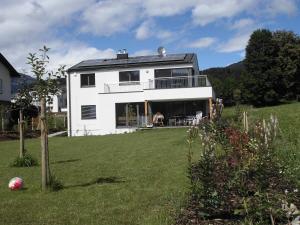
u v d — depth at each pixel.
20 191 9.32
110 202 8.09
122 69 37.09
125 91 36.41
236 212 6.07
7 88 39.78
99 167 12.70
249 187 6.23
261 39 56.06
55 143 22.27
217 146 8.43
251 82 56.06
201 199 6.66
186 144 17.39
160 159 13.79
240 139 6.97
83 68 37.53
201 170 6.84
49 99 9.32
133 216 7.04
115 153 16.31
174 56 39.22
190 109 36.22
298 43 56.62
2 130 31.64
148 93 35.34
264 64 56.03
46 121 9.36
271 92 55.88
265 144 7.60
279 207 5.77
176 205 7.34
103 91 37.19
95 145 20.14
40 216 7.23
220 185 6.62
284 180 7.14
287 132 14.27
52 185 9.34
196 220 6.54
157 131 28.92
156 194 8.58
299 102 54.16
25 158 13.68
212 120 9.03
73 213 7.36
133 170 11.84
